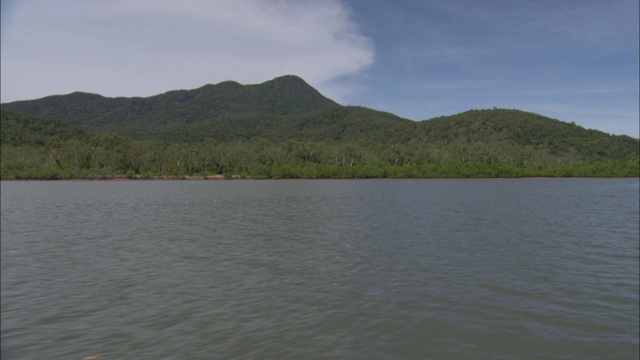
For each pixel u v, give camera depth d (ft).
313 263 86.02
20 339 50.83
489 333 52.65
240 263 86.17
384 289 68.49
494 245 104.83
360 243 107.65
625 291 67.77
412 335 51.93
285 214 172.65
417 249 99.81
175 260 88.89
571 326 54.80
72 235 120.57
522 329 53.72
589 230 129.90
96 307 60.70
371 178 573.74
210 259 89.81
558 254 94.32
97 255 93.91
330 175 566.36
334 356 46.98
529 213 176.14
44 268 82.17
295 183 463.01
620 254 94.38
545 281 72.84
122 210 189.06
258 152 618.03
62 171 527.40
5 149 607.78
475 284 71.26
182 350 48.03
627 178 601.21
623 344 50.16
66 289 68.74
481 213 176.24
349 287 69.51
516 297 64.85
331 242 109.09
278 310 59.47
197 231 127.44
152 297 64.85
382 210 187.93
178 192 312.09
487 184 442.50
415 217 162.09
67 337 51.34
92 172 540.52
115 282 72.59
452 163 620.49
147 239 113.91
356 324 54.90
